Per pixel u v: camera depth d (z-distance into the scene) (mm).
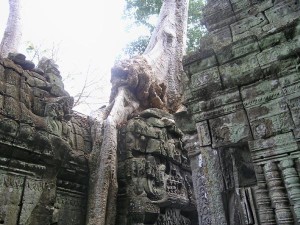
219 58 4141
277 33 3709
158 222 7082
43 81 6215
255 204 3389
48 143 5480
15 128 5000
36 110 5766
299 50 3471
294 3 3936
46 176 5531
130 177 7012
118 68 8789
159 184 7379
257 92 3713
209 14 4691
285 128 3377
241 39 3986
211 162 3865
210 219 3830
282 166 3281
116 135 7199
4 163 4871
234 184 3688
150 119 8188
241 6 4410
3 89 5105
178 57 11641
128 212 6707
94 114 7656
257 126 3594
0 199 4668
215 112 3988
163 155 7746
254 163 3482
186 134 4656
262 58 3756
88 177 6699
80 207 6441
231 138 3758
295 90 3428
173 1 12984
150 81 9094
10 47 10727
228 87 3971
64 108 6324
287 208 3105
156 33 12273
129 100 8477
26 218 4945
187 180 8508
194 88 4238
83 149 6934
